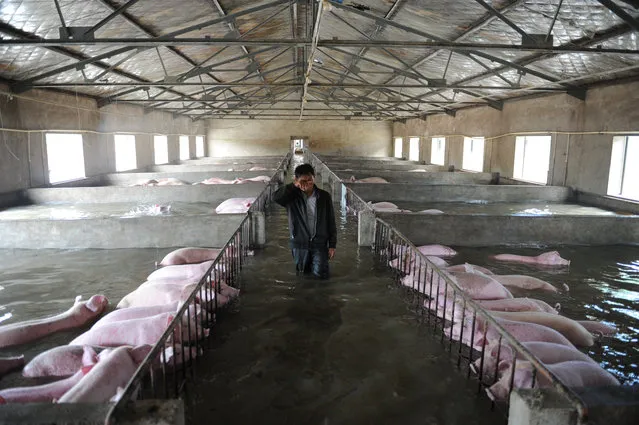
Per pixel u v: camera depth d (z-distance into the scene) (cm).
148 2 692
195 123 2506
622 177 975
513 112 1367
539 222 703
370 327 396
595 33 694
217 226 675
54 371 315
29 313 441
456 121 1811
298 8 974
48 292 495
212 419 270
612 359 354
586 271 580
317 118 2728
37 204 1030
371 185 1109
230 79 1555
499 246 703
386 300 458
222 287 448
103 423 198
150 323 346
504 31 761
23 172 1032
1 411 203
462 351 354
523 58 925
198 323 373
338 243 694
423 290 458
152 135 1834
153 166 1684
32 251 657
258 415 274
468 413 278
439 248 652
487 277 457
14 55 802
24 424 196
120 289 505
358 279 521
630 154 962
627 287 521
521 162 1355
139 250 664
